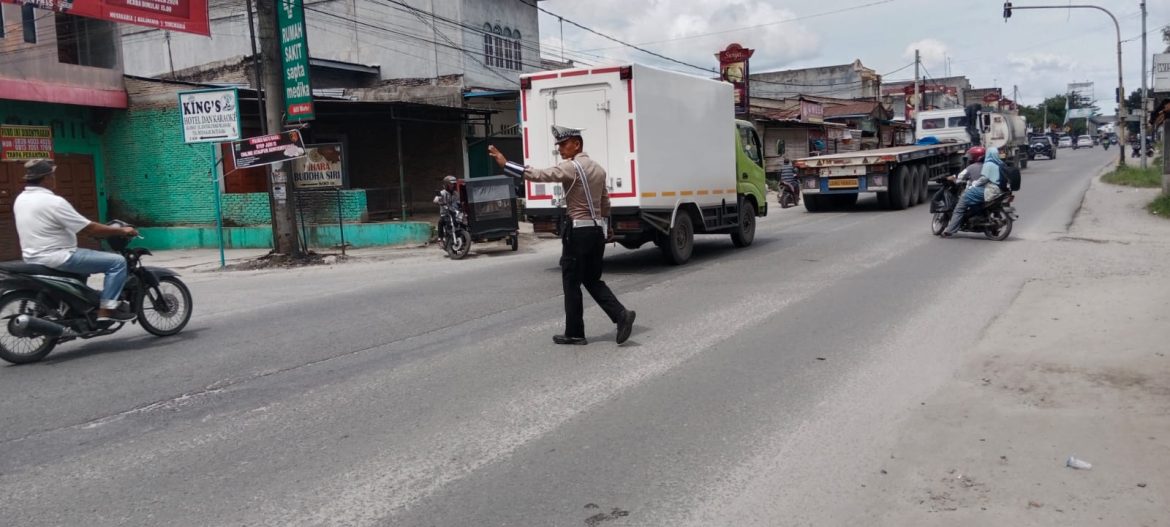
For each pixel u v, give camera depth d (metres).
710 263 13.01
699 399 5.79
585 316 8.84
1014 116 39.72
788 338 7.54
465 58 27.53
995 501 4.03
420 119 22.78
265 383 6.55
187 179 20.02
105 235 7.89
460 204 16.00
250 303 10.92
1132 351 6.57
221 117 14.98
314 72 26.92
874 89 67.94
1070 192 25.59
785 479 4.39
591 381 6.29
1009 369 6.27
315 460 4.80
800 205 27.98
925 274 10.92
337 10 28.77
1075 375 6.01
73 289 7.66
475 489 4.34
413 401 5.90
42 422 5.68
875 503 4.07
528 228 21.56
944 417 5.27
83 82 19.08
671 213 12.67
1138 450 4.56
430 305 9.91
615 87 11.86
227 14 28.94
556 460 4.71
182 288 8.84
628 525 3.89
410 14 27.80
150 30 30.06
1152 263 11.10
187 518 4.07
